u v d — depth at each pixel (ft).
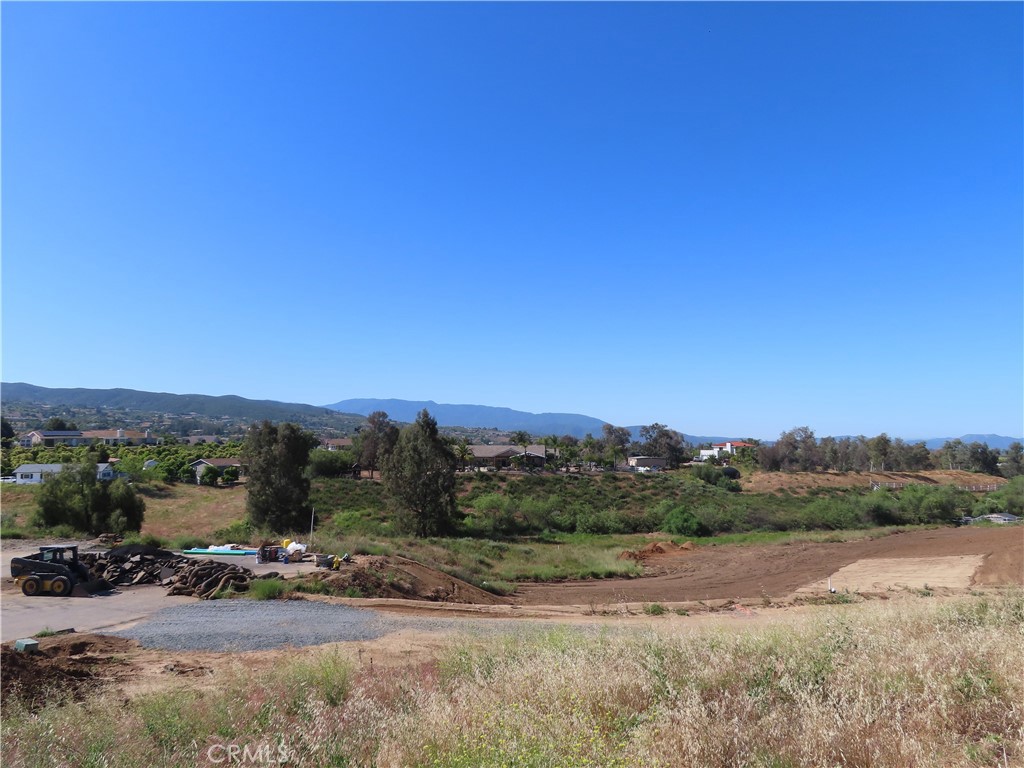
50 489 121.29
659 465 394.52
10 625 49.29
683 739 13.92
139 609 55.72
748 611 65.21
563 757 12.59
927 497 204.23
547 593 87.40
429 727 15.23
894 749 13.17
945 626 25.05
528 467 318.45
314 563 81.46
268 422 137.08
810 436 381.81
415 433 151.23
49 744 18.19
